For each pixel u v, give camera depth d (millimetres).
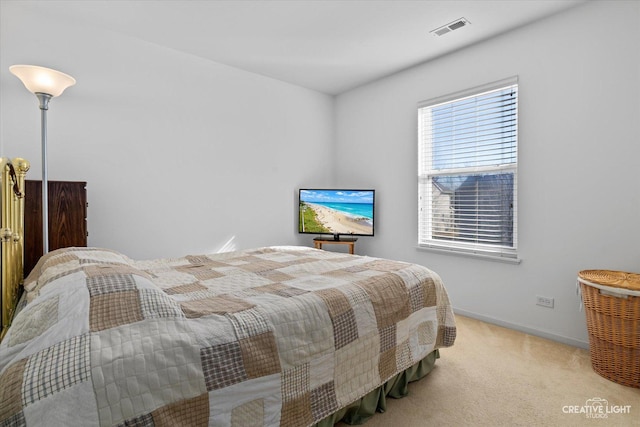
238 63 3377
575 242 2469
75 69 2568
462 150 3180
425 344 1921
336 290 1579
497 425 1604
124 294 1122
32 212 2193
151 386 915
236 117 3486
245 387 1109
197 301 1388
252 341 1169
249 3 2377
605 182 2322
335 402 1396
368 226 3791
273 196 3809
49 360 841
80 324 951
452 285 3250
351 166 4191
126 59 2799
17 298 1806
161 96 2990
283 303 1371
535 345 2498
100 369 854
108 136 2721
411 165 3566
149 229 2934
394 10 2471
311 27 2701
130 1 2334
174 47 3023
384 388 1739
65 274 1314
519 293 2779
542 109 2609
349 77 3773
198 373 1010
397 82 3656
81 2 2340
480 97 3033
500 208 2930
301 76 3732
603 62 2312
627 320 1896
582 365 2182
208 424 1012
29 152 2412
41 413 758
